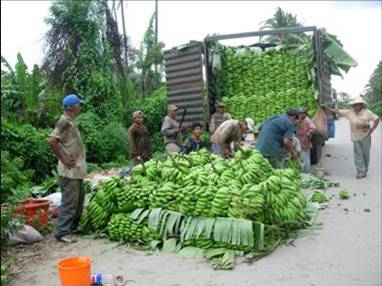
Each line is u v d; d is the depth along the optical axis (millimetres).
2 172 5281
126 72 21797
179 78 11789
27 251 5996
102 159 15898
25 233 6227
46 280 5027
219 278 4887
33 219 6582
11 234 5742
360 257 5410
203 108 11500
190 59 11586
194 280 4859
